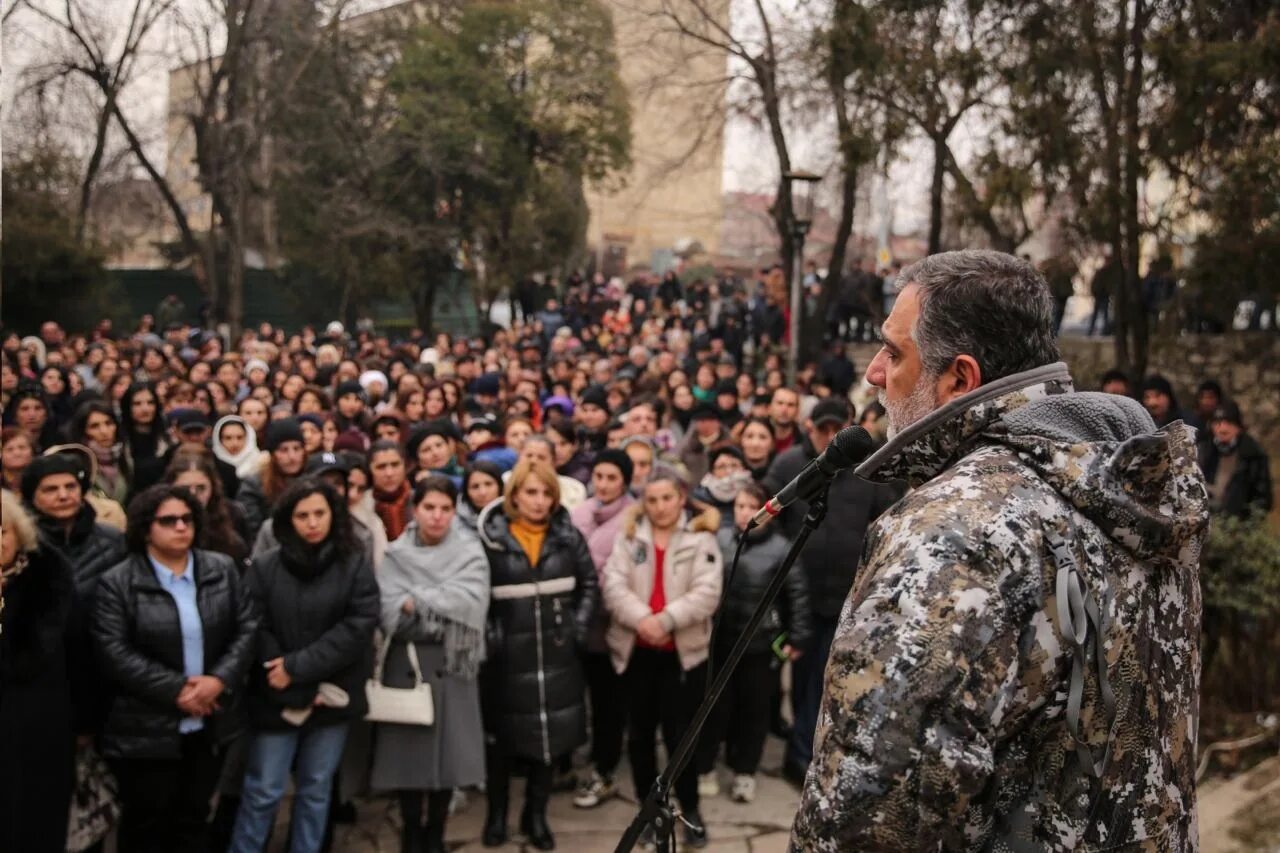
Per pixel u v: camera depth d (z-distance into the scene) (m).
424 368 11.19
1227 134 7.70
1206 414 6.82
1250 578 5.04
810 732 5.18
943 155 10.70
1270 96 7.61
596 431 7.67
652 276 29.38
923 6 9.71
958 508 1.36
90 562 4.07
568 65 23.78
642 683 4.80
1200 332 9.31
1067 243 8.95
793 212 11.12
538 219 24.86
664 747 5.24
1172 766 1.42
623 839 2.03
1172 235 8.02
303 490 4.03
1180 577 1.48
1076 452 1.40
